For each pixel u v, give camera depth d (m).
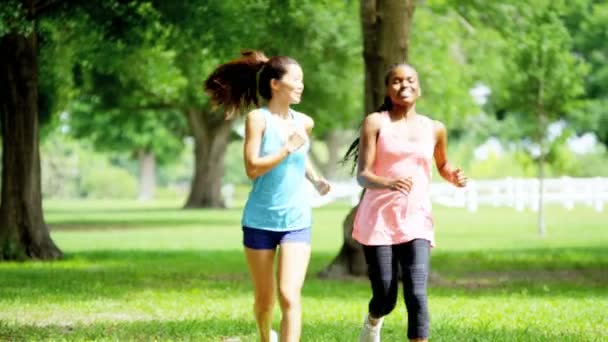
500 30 67.44
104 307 30.30
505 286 38.47
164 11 47.38
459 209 117.31
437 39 76.75
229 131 122.88
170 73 69.00
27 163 49.78
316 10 65.50
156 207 138.50
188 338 23.69
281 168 18.33
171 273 43.28
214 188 124.12
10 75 49.25
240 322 26.20
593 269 46.41
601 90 119.50
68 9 47.34
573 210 111.00
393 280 19.03
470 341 22.98
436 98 84.38
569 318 27.41
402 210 18.92
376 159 19.23
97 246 62.47
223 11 48.16
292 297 18.20
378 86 39.88
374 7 40.16
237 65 19.48
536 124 73.06
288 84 18.62
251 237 18.48
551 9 65.69
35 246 49.88
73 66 63.91
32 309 29.77
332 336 23.75
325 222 93.25
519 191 108.38
